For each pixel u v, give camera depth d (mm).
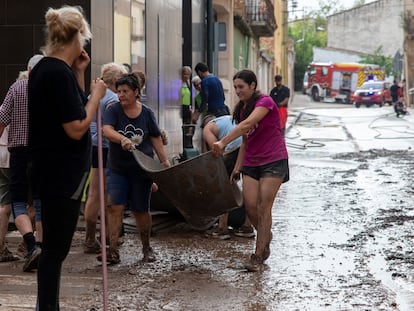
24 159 7867
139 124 8227
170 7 15539
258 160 7980
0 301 6781
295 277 7668
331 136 27812
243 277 7691
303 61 92000
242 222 9758
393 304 6703
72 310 6543
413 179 15406
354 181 15156
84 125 5293
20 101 7754
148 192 8305
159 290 7207
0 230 8336
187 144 16406
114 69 8547
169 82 15391
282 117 25453
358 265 8156
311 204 12312
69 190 5344
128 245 9266
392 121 37000
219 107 14758
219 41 21719
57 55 5410
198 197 8258
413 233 9852
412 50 55625
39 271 5461
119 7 12109
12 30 11250
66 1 10938
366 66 67375
